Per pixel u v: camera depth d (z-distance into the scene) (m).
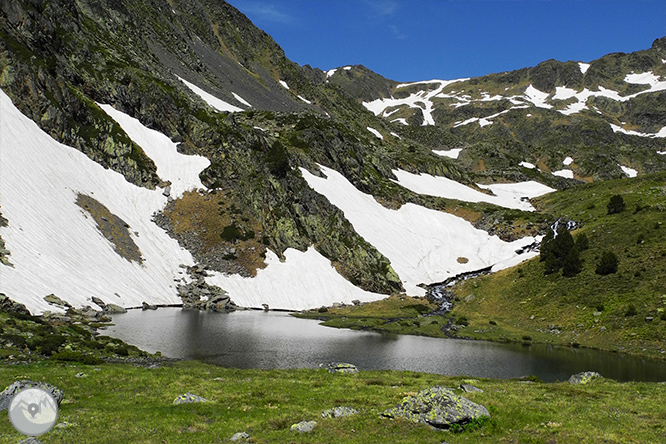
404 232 135.50
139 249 89.88
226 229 105.38
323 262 110.12
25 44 104.56
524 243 130.00
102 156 105.38
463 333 76.38
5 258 60.31
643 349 62.47
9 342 37.75
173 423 21.77
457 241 138.38
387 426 21.22
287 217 113.69
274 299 94.94
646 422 22.78
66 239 74.69
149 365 39.91
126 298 74.56
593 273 85.94
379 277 110.38
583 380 37.59
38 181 80.69
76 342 43.94
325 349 57.03
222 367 43.09
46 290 60.97
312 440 19.64
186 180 114.06
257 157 124.75
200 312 79.81
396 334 73.62
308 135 157.12
